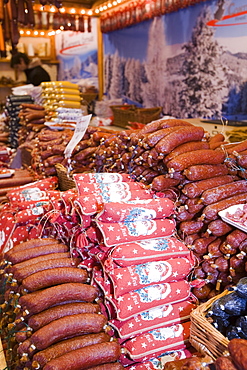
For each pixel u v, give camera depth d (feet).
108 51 25.05
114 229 5.98
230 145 7.51
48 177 10.73
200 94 17.52
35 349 5.08
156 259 6.05
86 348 5.05
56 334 5.14
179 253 6.23
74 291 5.73
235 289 5.04
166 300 5.90
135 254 5.87
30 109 14.67
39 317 5.35
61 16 20.07
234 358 4.02
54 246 6.85
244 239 5.87
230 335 4.94
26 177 11.44
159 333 5.81
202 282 6.37
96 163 8.87
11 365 5.59
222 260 6.11
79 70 28.22
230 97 15.78
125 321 5.74
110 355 5.06
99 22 25.08
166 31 19.12
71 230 6.81
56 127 12.73
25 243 7.03
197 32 16.97
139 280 5.75
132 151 7.35
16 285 6.13
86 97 21.48
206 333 5.16
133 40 22.17
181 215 6.67
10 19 17.85
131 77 23.03
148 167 7.27
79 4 22.53
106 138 8.61
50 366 4.68
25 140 14.83
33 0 17.26
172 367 4.69
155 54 20.34
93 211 6.20
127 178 7.45
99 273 6.11
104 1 21.15
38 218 8.00
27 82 24.49
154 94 21.09
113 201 6.47
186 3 16.98
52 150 10.39
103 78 26.27
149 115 16.26
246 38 14.55
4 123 19.06
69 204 6.66
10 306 6.40
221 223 6.20
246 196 6.55
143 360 5.63
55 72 30.66
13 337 5.65
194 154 6.59
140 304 5.69
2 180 11.07
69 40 28.37
